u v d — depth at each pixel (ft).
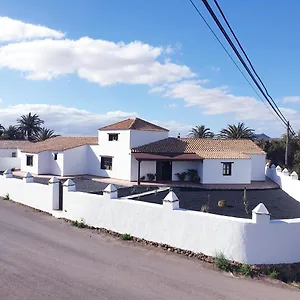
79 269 33.27
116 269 33.88
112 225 47.50
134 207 44.86
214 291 29.63
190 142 124.77
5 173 75.25
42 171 128.36
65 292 27.55
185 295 28.43
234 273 34.35
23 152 137.08
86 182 108.27
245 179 111.75
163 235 41.70
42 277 30.58
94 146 126.72
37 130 254.88
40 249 39.06
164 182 111.55
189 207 68.39
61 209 59.47
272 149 189.37
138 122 122.31
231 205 72.49
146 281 31.12
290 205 75.61
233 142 129.18
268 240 35.86
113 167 120.16
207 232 37.88
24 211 61.26
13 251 37.78
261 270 34.78
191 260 37.55
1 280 29.25
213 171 110.52
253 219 36.32
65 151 123.75
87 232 47.88
